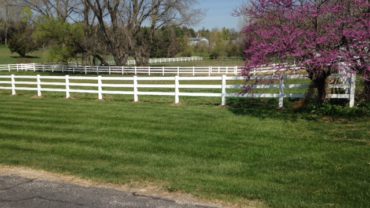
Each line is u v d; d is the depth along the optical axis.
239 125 11.47
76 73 42.38
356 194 6.04
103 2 44.91
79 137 10.40
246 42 13.30
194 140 9.80
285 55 10.87
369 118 11.48
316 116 12.20
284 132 10.41
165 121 12.34
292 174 7.06
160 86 16.83
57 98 19.48
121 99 18.69
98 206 5.61
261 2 11.61
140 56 47.81
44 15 51.31
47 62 50.50
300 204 5.68
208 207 5.60
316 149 8.67
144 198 5.95
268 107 14.38
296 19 11.19
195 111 14.19
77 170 7.48
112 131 11.07
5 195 6.10
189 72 37.00
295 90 18.77
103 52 48.12
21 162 8.09
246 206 5.66
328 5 11.00
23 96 20.73
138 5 45.88
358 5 10.72
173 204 5.70
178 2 45.72
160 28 48.62
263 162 7.85
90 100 18.39
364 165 7.44
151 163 7.95
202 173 7.23
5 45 103.69
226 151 8.73
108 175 7.15
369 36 10.19
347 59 10.48
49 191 6.27
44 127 11.82
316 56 10.77
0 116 13.89
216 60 77.75
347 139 9.43
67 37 45.91
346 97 13.00
